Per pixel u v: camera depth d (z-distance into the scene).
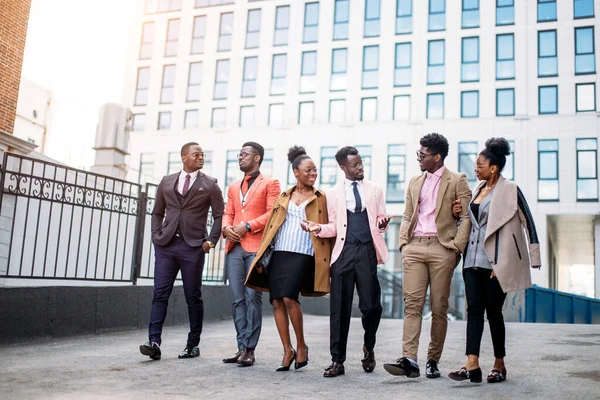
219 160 34.22
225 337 7.08
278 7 34.94
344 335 4.43
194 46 36.25
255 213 5.23
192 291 5.27
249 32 35.31
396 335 7.55
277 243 4.68
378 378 4.27
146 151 35.72
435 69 31.34
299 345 4.65
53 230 9.00
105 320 7.15
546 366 4.71
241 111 34.53
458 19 31.44
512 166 29.09
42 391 3.69
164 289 5.18
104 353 5.40
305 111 33.19
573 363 4.86
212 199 5.34
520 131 29.36
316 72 33.41
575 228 32.00
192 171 5.37
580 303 15.20
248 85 34.66
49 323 6.35
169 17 36.97
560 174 28.42
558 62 29.47
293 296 4.59
